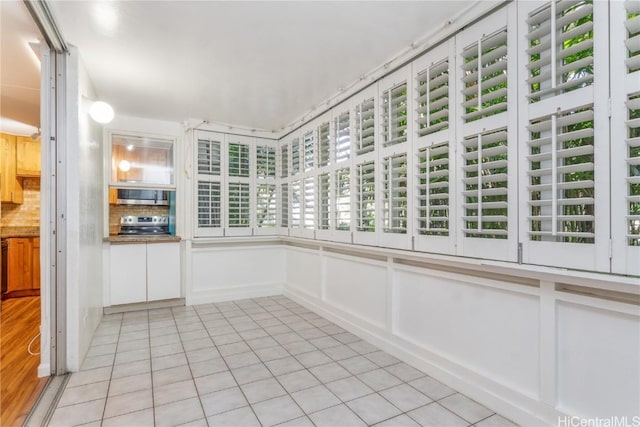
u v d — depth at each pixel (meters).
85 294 2.63
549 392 1.64
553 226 1.53
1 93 3.20
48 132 2.32
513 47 1.74
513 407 1.80
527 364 1.76
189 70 2.76
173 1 1.88
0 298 3.97
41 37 2.19
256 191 4.57
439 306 2.28
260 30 2.17
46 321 2.32
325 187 3.55
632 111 1.37
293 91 3.24
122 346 2.84
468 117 1.97
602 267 1.40
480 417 1.84
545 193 1.67
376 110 2.75
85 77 2.64
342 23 2.10
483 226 1.96
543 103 1.62
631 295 1.38
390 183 2.58
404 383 2.21
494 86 1.89
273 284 4.70
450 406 1.95
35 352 2.70
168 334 3.14
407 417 1.84
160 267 4.01
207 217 4.23
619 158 1.35
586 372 1.54
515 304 1.82
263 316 3.71
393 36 2.25
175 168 4.26
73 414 1.86
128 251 3.86
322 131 3.59
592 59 1.43
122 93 3.25
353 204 3.04
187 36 2.24
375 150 2.77
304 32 2.20
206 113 3.91
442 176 2.17
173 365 2.48
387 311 2.74
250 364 2.50
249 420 1.82
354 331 3.12
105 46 2.36
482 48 1.91
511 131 1.75
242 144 4.48
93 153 3.03
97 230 3.33
